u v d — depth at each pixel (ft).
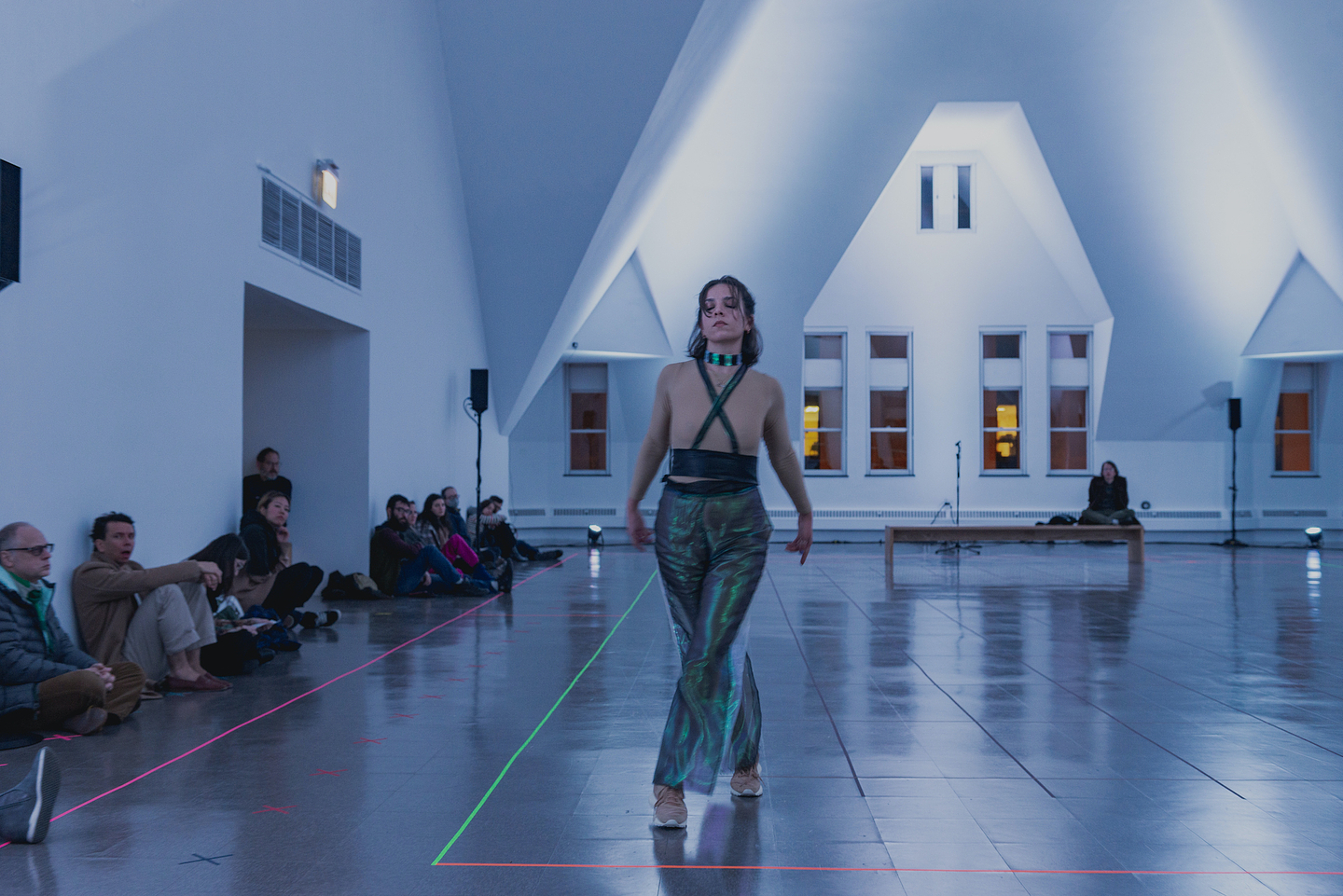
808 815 9.93
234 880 8.21
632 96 34.45
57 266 15.19
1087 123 48.08
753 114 46.73
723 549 9.39
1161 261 53.57
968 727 13.74
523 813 9.99
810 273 54.24
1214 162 49.01
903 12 42.80
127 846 9.02
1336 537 58.54
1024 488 60.34
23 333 14.46
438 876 8.30
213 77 19.92
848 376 60.54
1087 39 44.52
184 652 16.01
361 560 28.99
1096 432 60.13
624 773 11.42
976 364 60.44
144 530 17.54
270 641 19.52
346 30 27.04
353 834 9.36
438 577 30.35
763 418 9.55
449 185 37.14
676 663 18.70
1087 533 42.09
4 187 13.07
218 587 18.61
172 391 18.43
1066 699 15.58
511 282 41.81
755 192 50.31
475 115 36.50
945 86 46.70
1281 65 40.45
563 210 38.81
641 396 59.93
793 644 21.03
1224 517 59.67
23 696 12.61
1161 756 12.23
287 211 23.45
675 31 32.22
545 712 14.57
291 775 11.33
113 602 15.67
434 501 32.14
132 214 17.11
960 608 27.27
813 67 44.93
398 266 31.58
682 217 51.65
